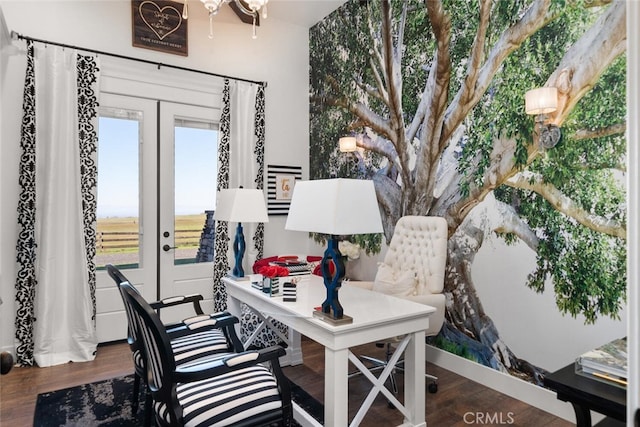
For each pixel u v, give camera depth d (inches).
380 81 152.2
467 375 118.6
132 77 151.6
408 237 128.1
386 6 148.3
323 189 73.0
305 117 194.4
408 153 139.6
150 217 155.3
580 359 62.0
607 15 87.0
